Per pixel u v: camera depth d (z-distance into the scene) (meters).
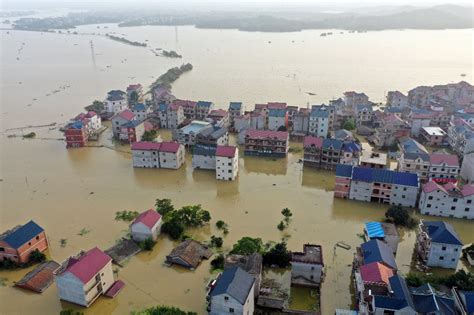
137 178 135.50
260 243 94.38
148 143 141.75
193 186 129.12
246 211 113.88
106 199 121.38
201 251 94.25
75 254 95.12
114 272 89.44
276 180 132.75
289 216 109.19
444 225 89.88
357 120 180.00
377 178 114.56
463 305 71.38
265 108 179.50
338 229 104.69
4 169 143.62
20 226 100.44
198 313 77.44
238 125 174.38
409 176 112.88
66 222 109.06
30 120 197.62
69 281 77.94
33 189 128.62
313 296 81.44
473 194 105.69
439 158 123.25
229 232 103.31
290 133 168.38
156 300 81.12
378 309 66.94
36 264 92.44
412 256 94.56
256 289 78.56
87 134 168.62
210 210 114.44
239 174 137.38
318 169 139.50
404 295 67.81
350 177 116.69
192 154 150.38
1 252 91.75
